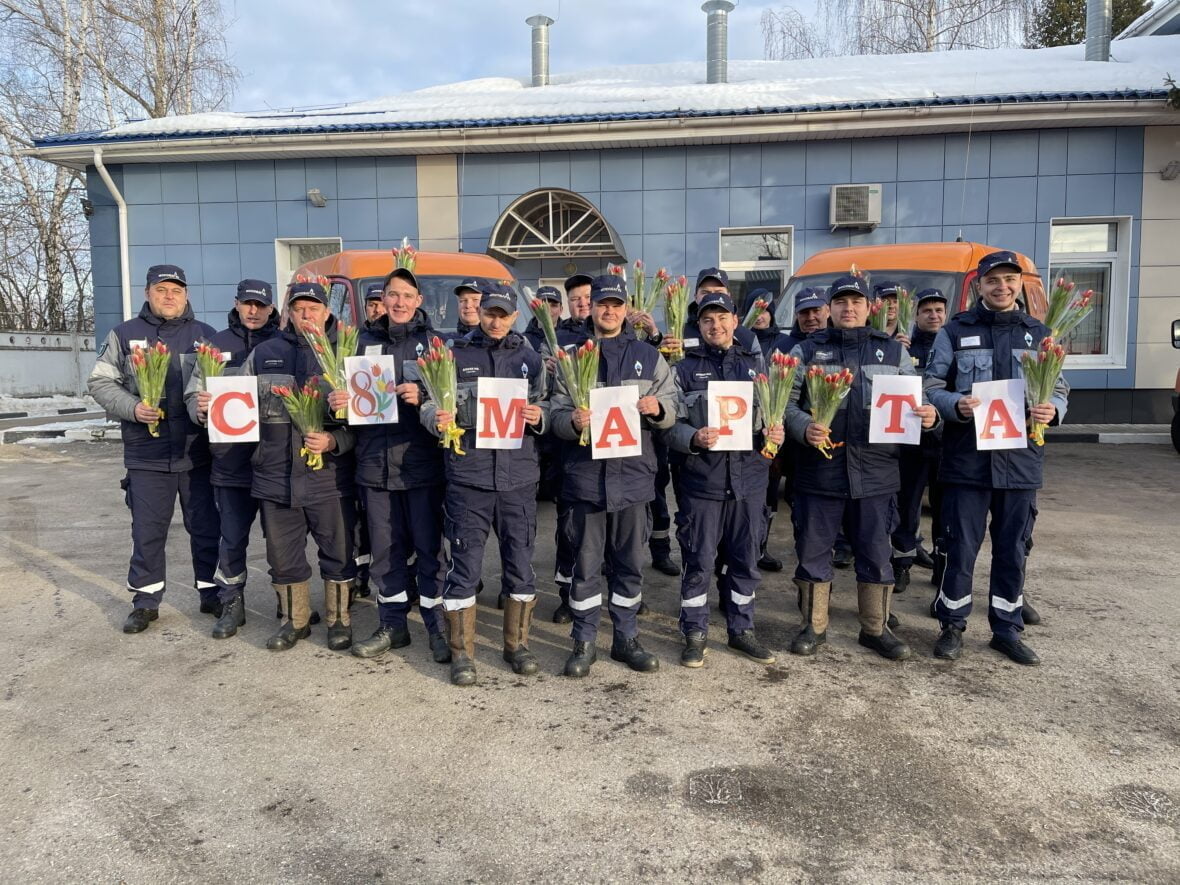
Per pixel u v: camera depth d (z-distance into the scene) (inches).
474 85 655.8
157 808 111.5
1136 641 171.0
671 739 130.3
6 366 782.5
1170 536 258.1
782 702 143.9
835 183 473.7
